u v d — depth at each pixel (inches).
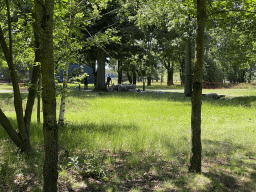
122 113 531.5
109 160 204.5
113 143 254.5
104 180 172.2
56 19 277.6
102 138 269.0
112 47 1069.8
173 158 225.3
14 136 206.5
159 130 346.6
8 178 157.8
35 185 154.9
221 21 230.8
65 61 305.7
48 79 120.7
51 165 125.9
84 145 243.9
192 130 191.3
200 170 192.5
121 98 861.8
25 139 213.2
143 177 179.8
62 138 269.0
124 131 319.0
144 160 217.8
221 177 183.0
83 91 1173.1
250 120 459.2
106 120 430.0
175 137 304.2
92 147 238.5
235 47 774.5
